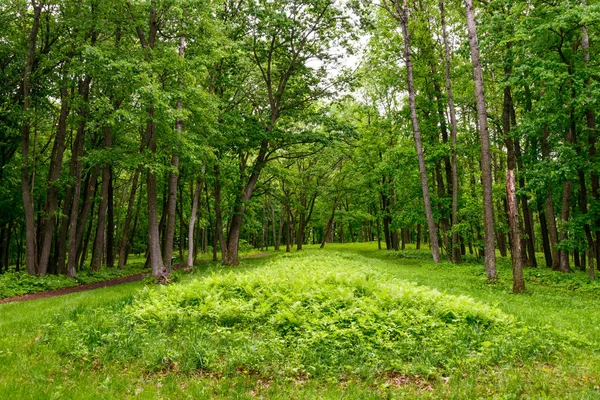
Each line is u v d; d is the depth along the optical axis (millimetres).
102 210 27938
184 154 17734
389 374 6348
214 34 18297
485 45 17391
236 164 26250
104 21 17859
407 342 7320
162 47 17250
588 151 19531
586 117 19172
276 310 9133
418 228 40156
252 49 25953
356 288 10633
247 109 29734
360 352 6980
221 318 8734
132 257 57406
